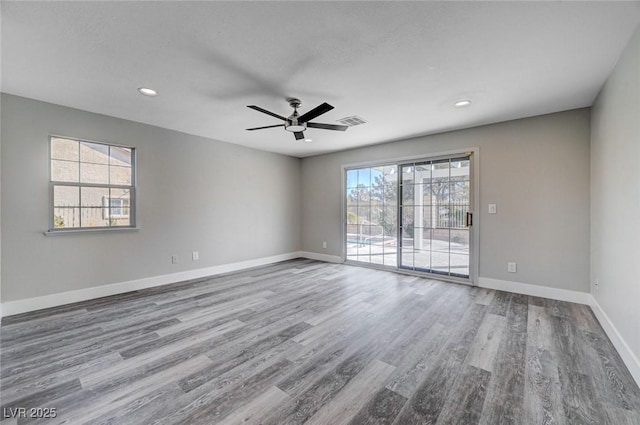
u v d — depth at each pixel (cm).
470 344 239
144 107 339
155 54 224
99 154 369
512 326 274
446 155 437
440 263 452
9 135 301
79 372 200
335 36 200
